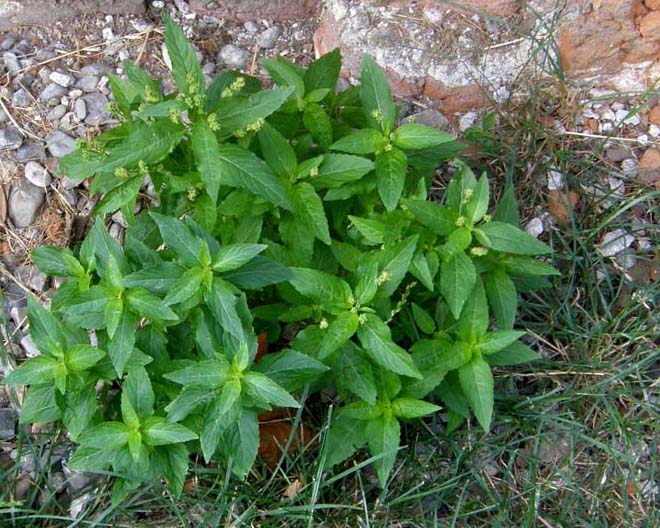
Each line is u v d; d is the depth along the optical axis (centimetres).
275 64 51
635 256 59
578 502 53
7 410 53
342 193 49
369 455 52
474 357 47
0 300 54
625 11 59
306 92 52
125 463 43
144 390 43
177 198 49
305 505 48
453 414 50
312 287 45
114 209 46
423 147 48
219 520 49
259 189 45
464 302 46
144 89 49
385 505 50
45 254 46
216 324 44
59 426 51
